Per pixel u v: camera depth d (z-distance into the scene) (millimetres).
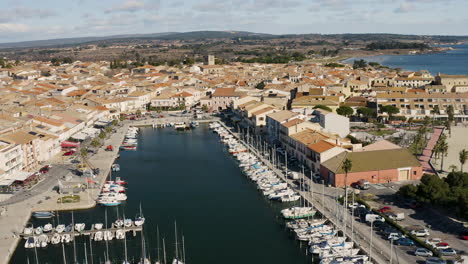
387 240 121375
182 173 199250
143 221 140875
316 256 120500
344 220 134750
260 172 189125
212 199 166250
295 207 145875
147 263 116438
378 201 147625
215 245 129625
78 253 124500
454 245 115875
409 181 166875
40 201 158625
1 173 169250
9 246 126125
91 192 168375
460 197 127875
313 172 183500
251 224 143375
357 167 165125
